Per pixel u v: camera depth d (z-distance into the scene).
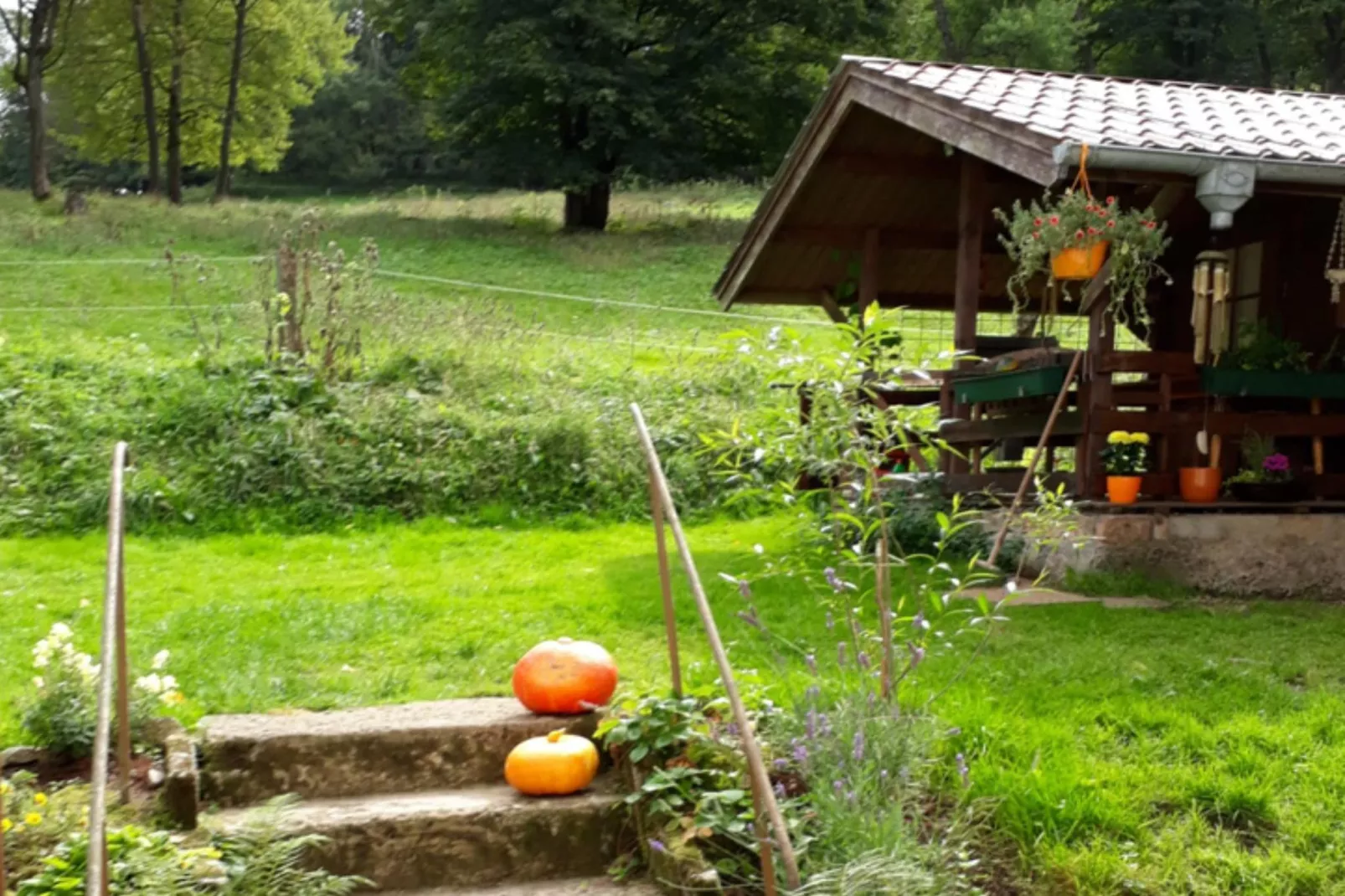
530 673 5.64
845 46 34.12
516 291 23.84
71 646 5.50
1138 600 8.42
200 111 44.16
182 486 11.98
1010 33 39.06
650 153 32.41
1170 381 9.34
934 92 9.45
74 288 20.36
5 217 26.67
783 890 4.04
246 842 4.55
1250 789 4.92
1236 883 4.40
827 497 10.38
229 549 10.84
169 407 13.09
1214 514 9.12
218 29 41.31
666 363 17.58
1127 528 8.91
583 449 13.13
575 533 11.97
